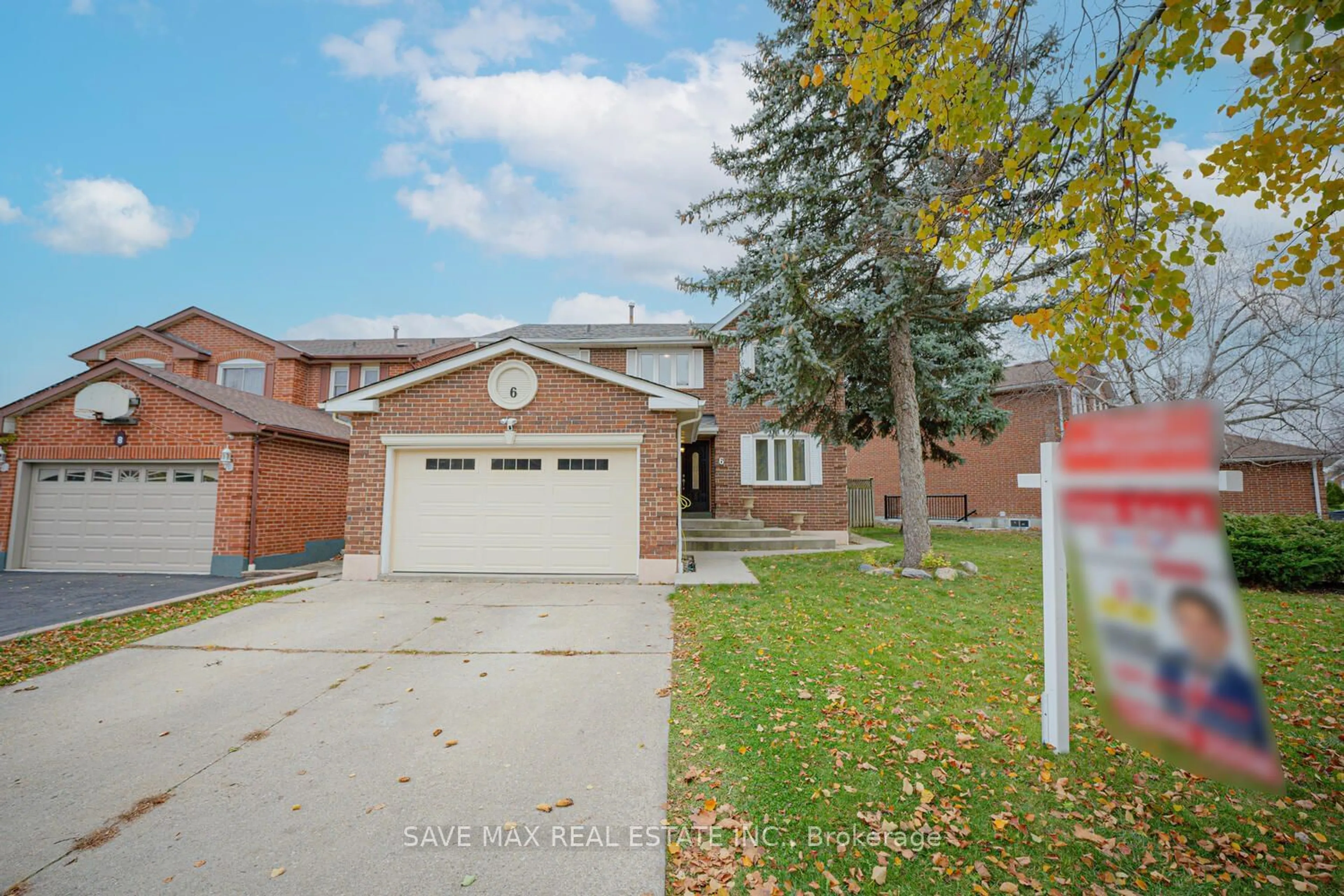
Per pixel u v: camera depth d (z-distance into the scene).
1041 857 3.08
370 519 10.47
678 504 10.40
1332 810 3.45
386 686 5.50
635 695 5.22
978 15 3.85
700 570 11.16
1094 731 4.36
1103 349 3.28
